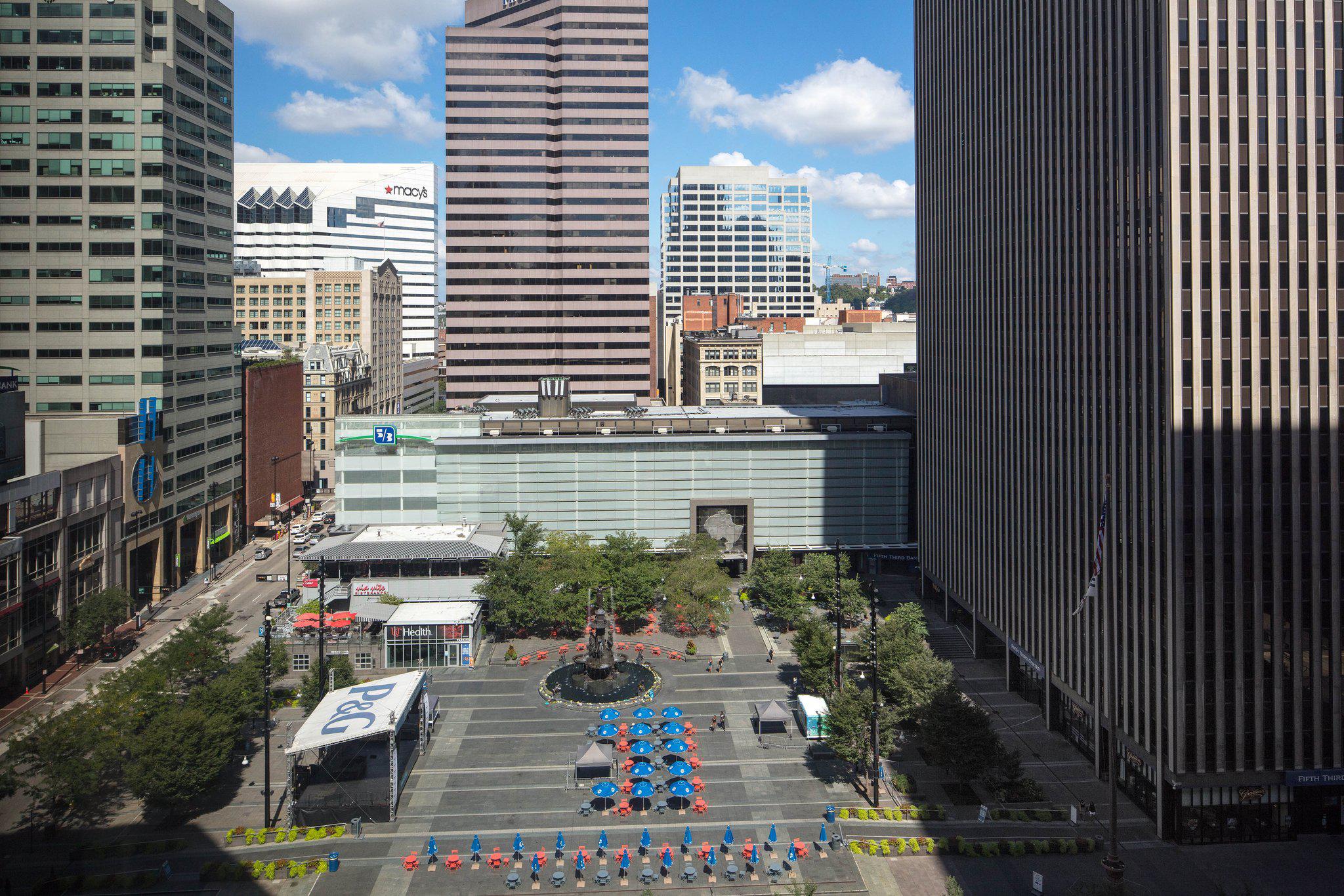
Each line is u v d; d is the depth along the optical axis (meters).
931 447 122.12
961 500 109.19
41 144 124.19
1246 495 62.25
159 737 65.00
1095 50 73.25
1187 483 61.88
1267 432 62.38
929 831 66.50
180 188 132.00
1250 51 62.16
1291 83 62.47
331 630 101.00
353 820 66.44
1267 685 62.88
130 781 63.78
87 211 124.69
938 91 117.75
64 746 63.78
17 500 92.88
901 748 81.44
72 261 124.88
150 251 125.31
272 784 73.62
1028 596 88.88
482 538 120.00
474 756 78.75
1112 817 56.97
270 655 75.62
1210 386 61.94
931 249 122.00
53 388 125.44
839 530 137.12
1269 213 62.31
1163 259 62.75
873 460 136.62
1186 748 62.50
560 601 107.12
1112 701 57.56
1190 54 61.72
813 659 85.75
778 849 64.00
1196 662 62.22
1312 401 62.72
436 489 131.00
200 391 140.00
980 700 91.62
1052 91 82.12
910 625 89.38
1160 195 63.16
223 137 148.62
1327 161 62.88
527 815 69.00
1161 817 64.75
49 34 123.75
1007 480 94.12
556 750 79.94
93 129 124.50
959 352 109.81
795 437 134.75
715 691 93.44
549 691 93.25
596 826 67.44
